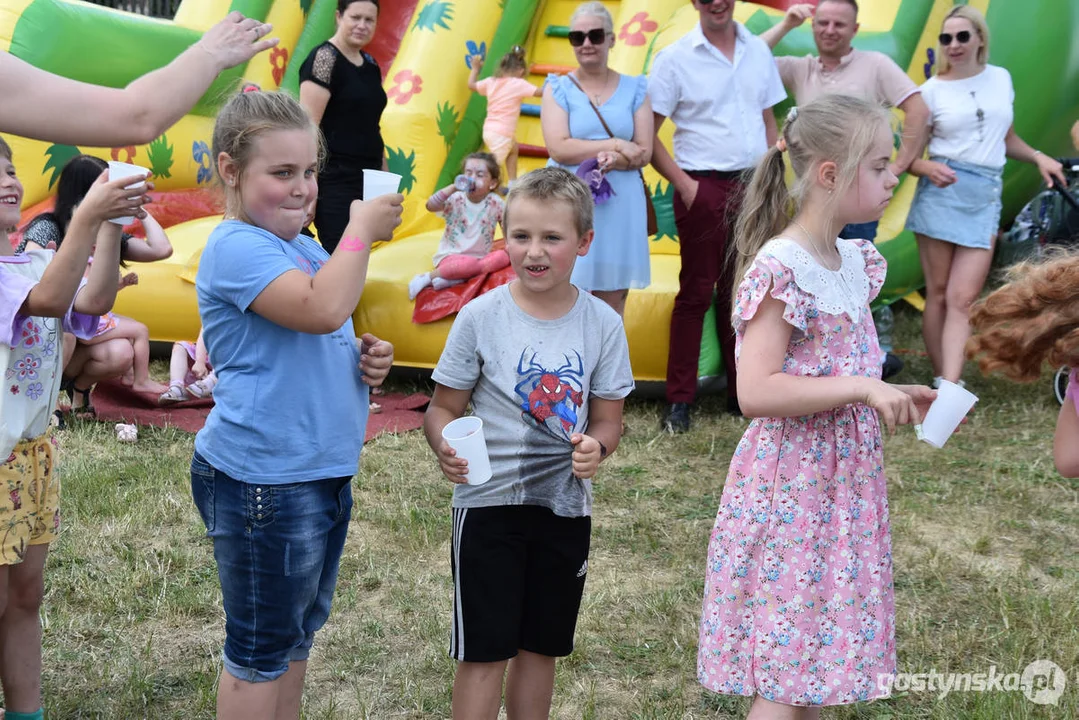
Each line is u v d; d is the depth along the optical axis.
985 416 6.14
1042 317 2.35
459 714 2.62
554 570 2.62
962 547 4.37
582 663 3.41
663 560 4.20
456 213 6.30
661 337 5.94
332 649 3.47
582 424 2.65
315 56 5.76
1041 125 8.08
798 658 2.51
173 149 7.32
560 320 2.63
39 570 2.72
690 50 5.63
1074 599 3.87
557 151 5.38
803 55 6.98
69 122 1.90
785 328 2.49
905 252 7.12
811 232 2.56
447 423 2.65
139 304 6.53
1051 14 7.95
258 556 2.39
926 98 6.02
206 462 2.41
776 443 2.54
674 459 5.38
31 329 2.51
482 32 8.09
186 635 3.51
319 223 5.92
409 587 3.91
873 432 2.58
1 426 2.42
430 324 6.21
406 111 7.58
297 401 2.38
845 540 2.51
